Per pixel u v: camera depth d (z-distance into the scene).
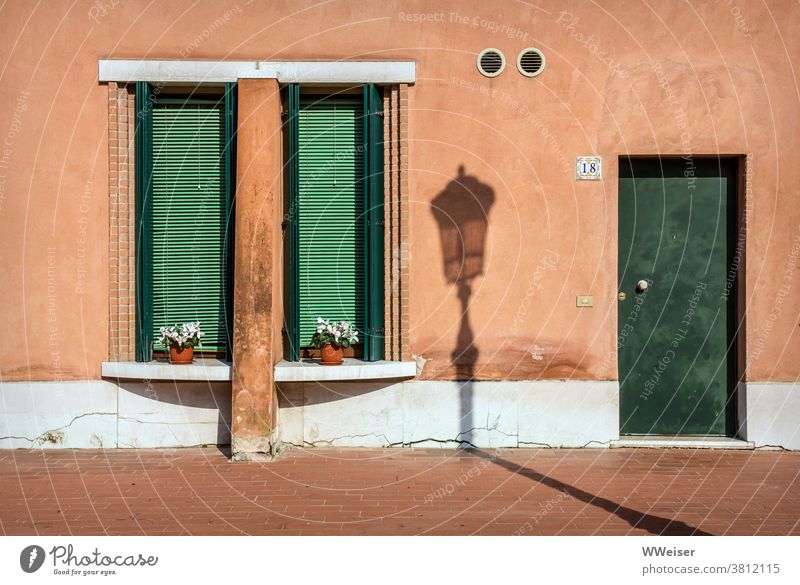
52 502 6.61
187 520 6.18
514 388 8.46
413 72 8.40
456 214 8.46
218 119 8.56
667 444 8.50
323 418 8.46
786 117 8.43
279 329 8.41
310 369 8.10
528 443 8.46
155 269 8.55
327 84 8.42
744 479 7.36
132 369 8.20
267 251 7.99
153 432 8.41
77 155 8.36
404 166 8.43
